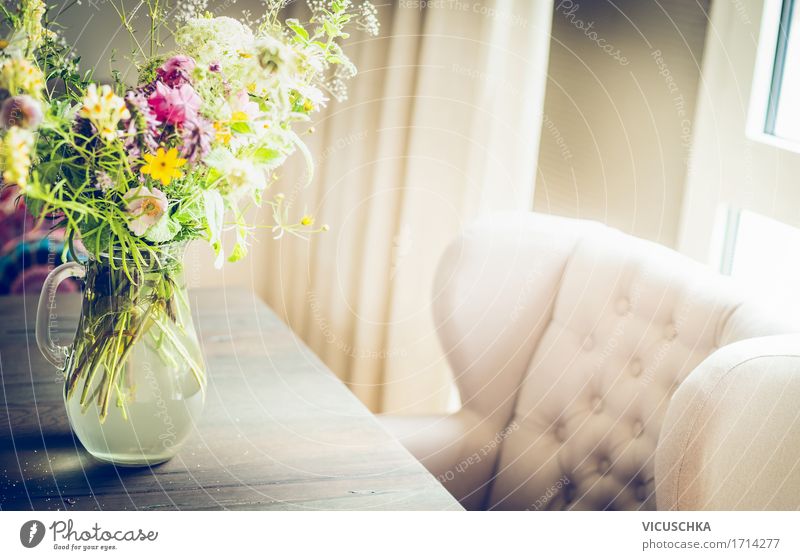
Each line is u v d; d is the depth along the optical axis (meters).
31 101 0.73
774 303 1.15
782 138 1.44
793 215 1.35
